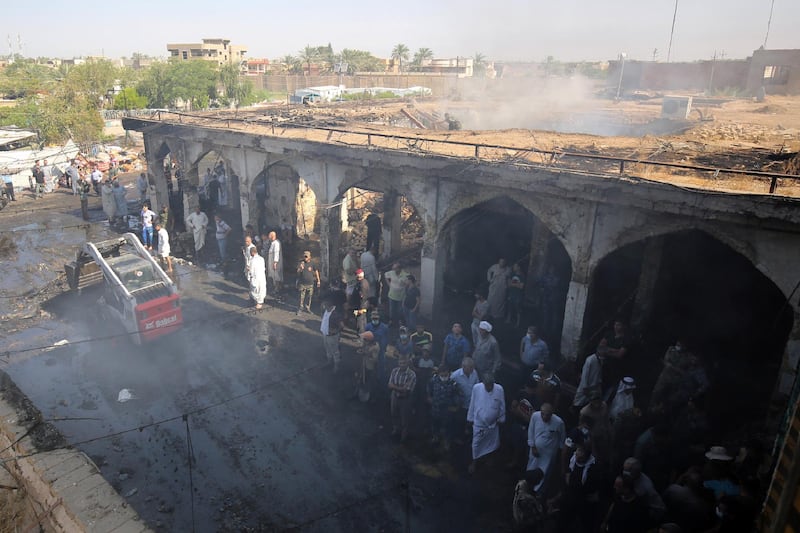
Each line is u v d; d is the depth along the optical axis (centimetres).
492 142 1486
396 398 912
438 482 841
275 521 766
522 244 1537
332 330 1111
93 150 3481
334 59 9556
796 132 1569
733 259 1239
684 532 632
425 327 1330
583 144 1416
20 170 2828
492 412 809
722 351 1204
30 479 854
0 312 1416
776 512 420
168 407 1027
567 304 1094
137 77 6372
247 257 1486
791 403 529
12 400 998
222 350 1236
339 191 1476
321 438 944
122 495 809
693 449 796
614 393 975
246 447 920
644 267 1216
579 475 677
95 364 1173
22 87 6100
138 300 1198
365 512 783
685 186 885
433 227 1290
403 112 2489
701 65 3731
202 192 2388
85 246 1362
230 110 2597
